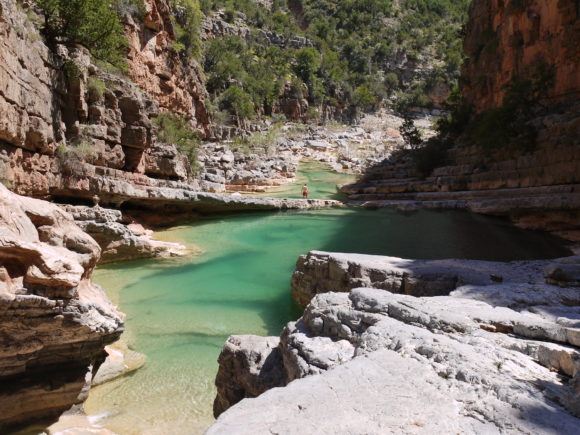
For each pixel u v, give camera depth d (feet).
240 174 125.29
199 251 58.59
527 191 69.97
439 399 11.28
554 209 59.88
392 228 67.21
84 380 25.05
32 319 22.24
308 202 90.58
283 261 54.39
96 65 65.98
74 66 57.62
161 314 38.11
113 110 64.80
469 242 57.11
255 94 209.87
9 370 22.82
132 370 28.76
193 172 100.12
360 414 10.44
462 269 31.71
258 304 40.68
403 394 11.44
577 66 85.61
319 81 260.01
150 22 109.40
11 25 43.21
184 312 38.58
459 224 67.46
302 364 17.38
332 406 10.75
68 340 23.80
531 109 87.20
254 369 20.99
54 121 54.44
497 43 119.85
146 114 71.46
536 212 63.72
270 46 270.87
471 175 89.04
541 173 71.05
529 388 11.76
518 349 15.17
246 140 167.02
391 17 404.77
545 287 25.59
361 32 369.30
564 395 11.25
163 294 43.14
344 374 12.46
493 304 22.29
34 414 23.90
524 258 49.55
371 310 19.60
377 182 117.70
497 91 115.44
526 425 9.93
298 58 263.08
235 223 75.36
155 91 112.06
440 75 320.29
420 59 352.49
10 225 22.65
